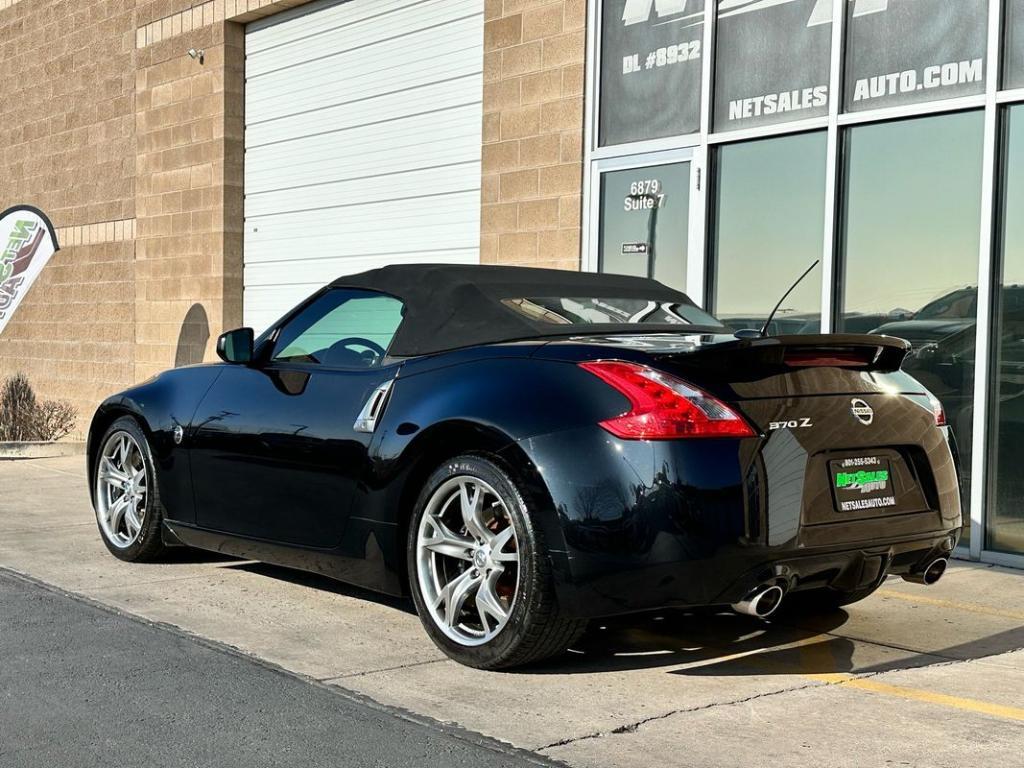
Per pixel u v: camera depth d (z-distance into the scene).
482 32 9.35
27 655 4.11
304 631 4.51
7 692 3.69
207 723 3.41
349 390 4.60
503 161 9.02
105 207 13.88
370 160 10.49
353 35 10.66
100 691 3.71
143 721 3.42
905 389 4.20
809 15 7.16
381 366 4.57
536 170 8.78
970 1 6.33
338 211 10.88
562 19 8.55
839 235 6.96
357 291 4.94
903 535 4.01
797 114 7.21
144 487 5.71
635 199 8.18
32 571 5.58
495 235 9.09
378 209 10.43
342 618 4.73
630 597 3.64
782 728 3.42
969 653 4.34
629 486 3.62
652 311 4.80
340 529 4.52
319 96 11.07
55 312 14.83
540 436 3.78
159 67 12.85
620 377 3.75
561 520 3.69
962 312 6.34
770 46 7.37
